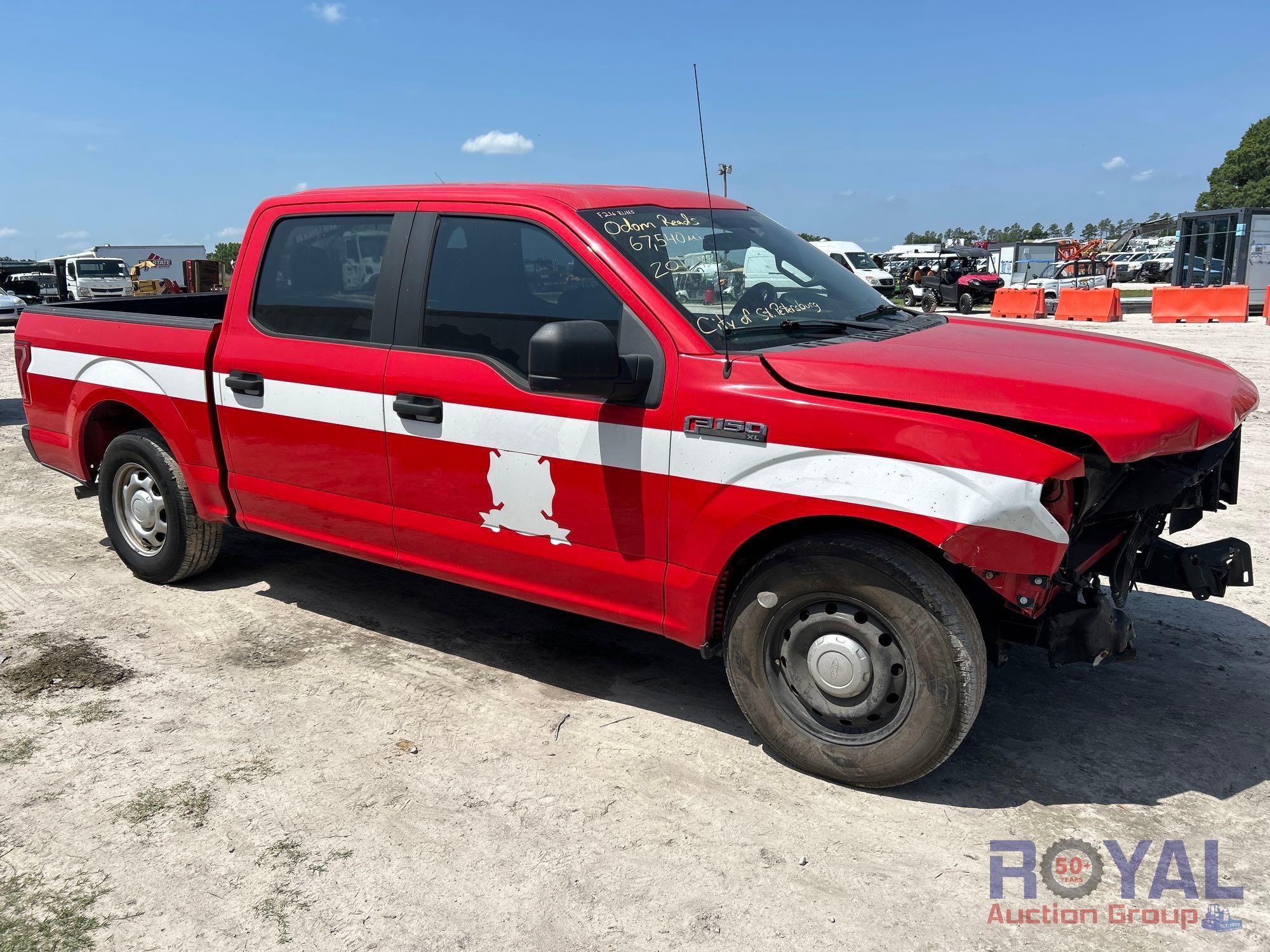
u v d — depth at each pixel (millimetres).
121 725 3684
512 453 3604
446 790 3256
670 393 3252
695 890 2766
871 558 2961
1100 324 22891
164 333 4723
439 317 3795
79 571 5406
